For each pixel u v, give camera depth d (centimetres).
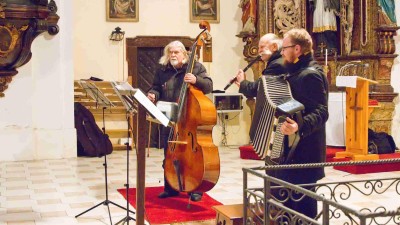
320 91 418
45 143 1029
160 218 577
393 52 1028
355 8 1097
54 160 1013
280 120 412
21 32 925
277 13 1186
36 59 1016
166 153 628
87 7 1193
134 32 1224
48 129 1031
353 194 696
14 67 963
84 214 606
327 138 987
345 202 652
